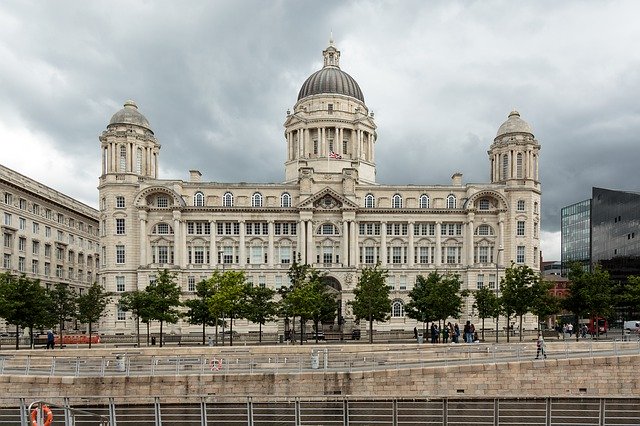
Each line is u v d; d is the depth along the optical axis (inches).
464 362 1664.6
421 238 3892.7
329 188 3814.0
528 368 1631.4
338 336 3051.2
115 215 3732.8
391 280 3831.2
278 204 3924.7
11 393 1526.8
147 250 3722.9
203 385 1555.1
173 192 3740.2
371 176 4613.7
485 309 2783.0
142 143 3878.0
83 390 1536.7
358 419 1221.7
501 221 3843.5
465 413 1288.1
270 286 3764.8
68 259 4549.7
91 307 2738.7
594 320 3144.7
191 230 3801.7
